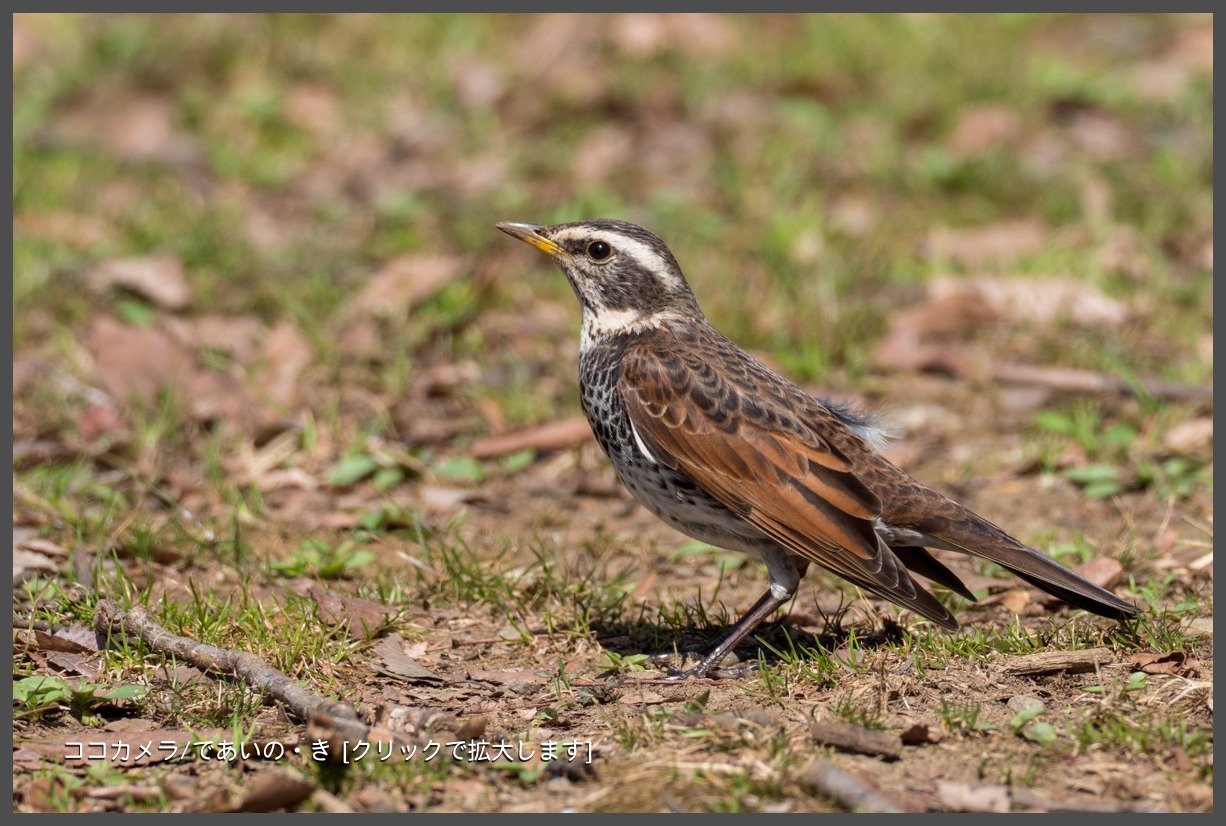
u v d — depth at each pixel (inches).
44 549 423.8
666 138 767.1
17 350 573.3
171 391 534.0
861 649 366.6
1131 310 614.2
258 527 459.2
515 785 302.2
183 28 857.5
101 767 307.4
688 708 335.9
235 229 670.5
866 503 356.8
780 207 693.9
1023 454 511.5
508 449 518.9
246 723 327.0
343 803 294.5
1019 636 367.2
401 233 674.8
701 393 371.2
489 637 386.9
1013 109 782.5
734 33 860.0
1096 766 306.7
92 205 681.0
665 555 449.1
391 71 828.6
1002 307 613.0
